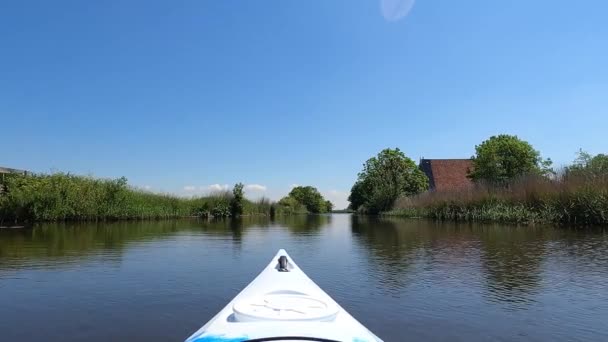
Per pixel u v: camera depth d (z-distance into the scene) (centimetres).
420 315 500
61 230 1700
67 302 556
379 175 5103
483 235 1414
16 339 420
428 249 1087
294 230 1909
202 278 715
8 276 723
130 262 875
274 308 300
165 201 3173
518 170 3406
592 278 690
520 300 563
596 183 1616
